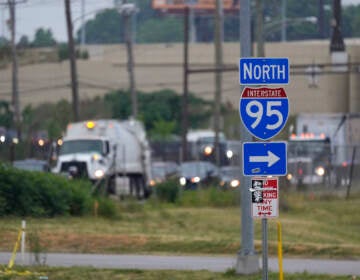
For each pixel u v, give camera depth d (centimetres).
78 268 7275
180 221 12112
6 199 11588
